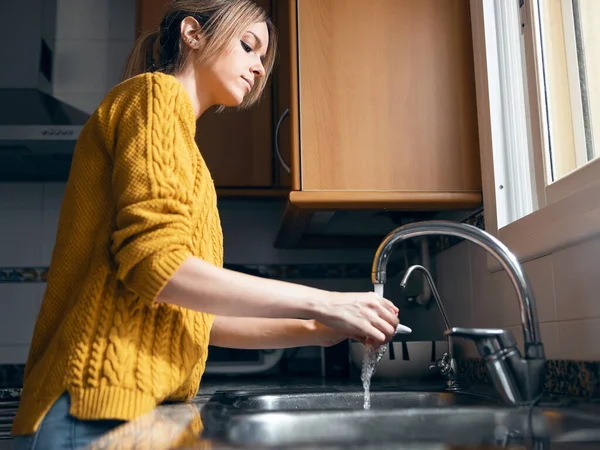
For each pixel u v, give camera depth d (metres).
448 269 1.88
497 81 1.58
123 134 0.93
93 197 0.96
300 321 1.28
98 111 0.98
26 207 2.42
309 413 0.83
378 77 1.67
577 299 1.14
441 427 0.83
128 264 0.86
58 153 2.20
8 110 2.20
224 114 2.16
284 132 2.04
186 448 0.54
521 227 1.37
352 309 0.97
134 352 0.89
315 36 1.68
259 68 1.24
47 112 2.22
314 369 2.36
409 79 1.67
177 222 0.88
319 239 2.21
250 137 2.16
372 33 1.69
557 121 1.41
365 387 1.12
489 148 1.56
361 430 0.82
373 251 2.43
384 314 1.00
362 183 1.62
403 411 0.84
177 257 0.86
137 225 0.86
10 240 2.39
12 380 2.30
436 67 1.68
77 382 0.85
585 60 1.44
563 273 1.20
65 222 0.98
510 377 0.89
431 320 2.00
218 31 1.16
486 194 1.58
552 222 1.23
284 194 2.00
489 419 0.86
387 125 1.65
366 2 1.70
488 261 1.52
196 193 0.98
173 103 0.96
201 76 1.19
